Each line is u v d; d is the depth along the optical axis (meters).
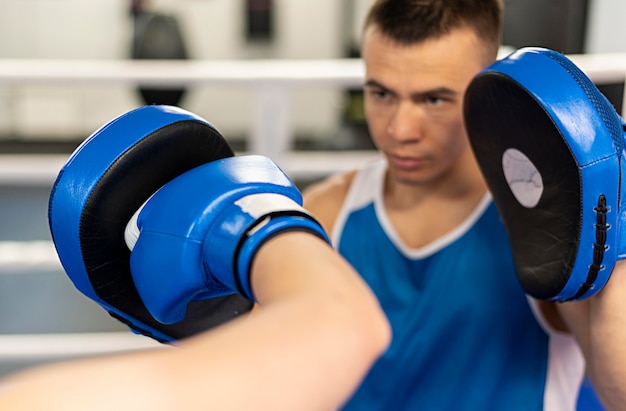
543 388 1.03
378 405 1.08
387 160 1.04
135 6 5.05
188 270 0.43
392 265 1.12
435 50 0.94
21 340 2.03
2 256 2.03
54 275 3.40
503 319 1.05
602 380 0.75
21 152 5.19
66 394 0.23
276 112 2.17
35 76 2.26
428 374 1.08
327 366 0.27
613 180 0.61
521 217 0.68
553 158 0.62
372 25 0.99
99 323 2.97
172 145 0.50
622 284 0.70
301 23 5.68
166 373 0.25
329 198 1.20
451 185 1.09
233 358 0.26
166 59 4.86
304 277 0.31
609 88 1.14
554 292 0.65
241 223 0.40
